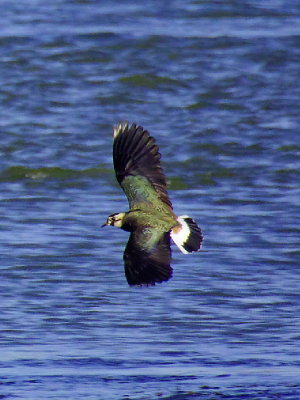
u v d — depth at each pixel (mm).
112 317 13977
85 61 29297
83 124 24844
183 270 15953
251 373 11828
